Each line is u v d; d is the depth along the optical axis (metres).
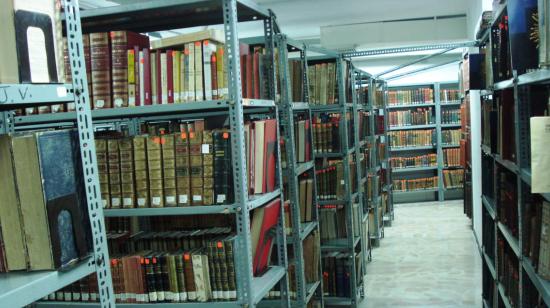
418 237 6.15
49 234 1.09
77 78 1.18
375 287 4.45
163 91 2.08
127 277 2.12
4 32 0.98
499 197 2.68
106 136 2.31
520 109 2.01
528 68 1.65
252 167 2.21
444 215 7.43
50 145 1.11
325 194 3.99
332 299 3.93
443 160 8.69
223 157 1.99
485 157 3.37
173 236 2.35
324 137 3.97
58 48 1.12
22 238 1.10
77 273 1.16
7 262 1.11
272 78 2.46
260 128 2.21
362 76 5.62
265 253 2.34
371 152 5.77
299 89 3.24
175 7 2.02
